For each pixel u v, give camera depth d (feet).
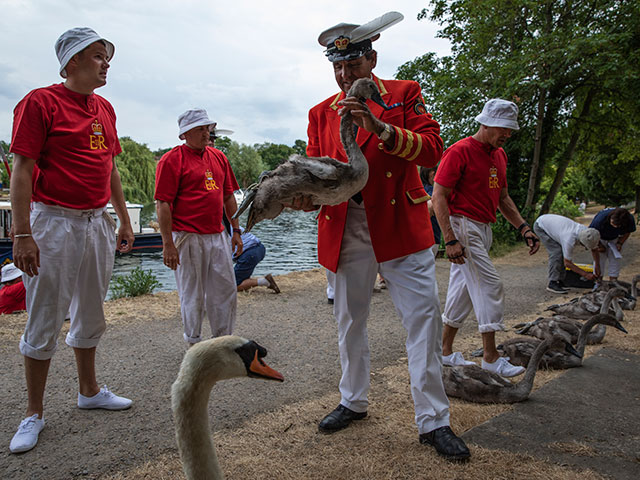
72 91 10.99
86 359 12.39
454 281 15.57
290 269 54.95
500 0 54.08
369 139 10.42
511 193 63.57
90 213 11.47
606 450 10.24
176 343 18.26
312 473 9.41
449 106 60.49
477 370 13.43
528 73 51.49
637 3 49.14
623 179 89.56
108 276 12.21
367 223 10.69
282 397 13.47
